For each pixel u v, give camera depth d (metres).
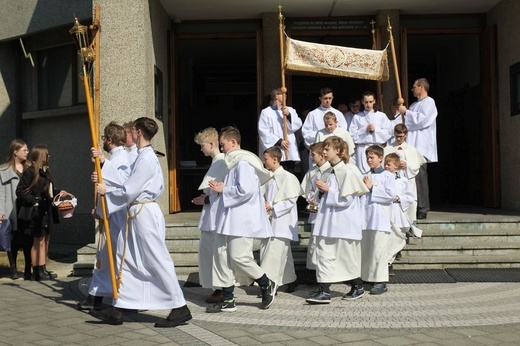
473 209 12.03
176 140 12.43
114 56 9.93
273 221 7.71
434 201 16.02
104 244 6.73
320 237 7.29
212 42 14.48
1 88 13.93
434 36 14.17
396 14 12.17
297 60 10.29
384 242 7.57
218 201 7.17
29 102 14.13
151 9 10.70
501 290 7.68
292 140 10.31
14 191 9.21
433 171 16.34
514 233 9.40
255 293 7.93
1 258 10.99
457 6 12.12
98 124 9.84
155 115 10.89
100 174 6.37
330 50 10.37
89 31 10.23
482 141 12.56
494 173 12.16
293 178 7.84
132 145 6.87
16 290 8.21
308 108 16.41
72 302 7.42
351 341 5.59
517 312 6.62
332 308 7.00
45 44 13.73
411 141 10.26
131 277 6.32
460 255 9.06
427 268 8.85
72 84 13.41
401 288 7.91
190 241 9.48
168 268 6.23
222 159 7.25
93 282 6.81
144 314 6.82
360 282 7.41
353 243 7.29
